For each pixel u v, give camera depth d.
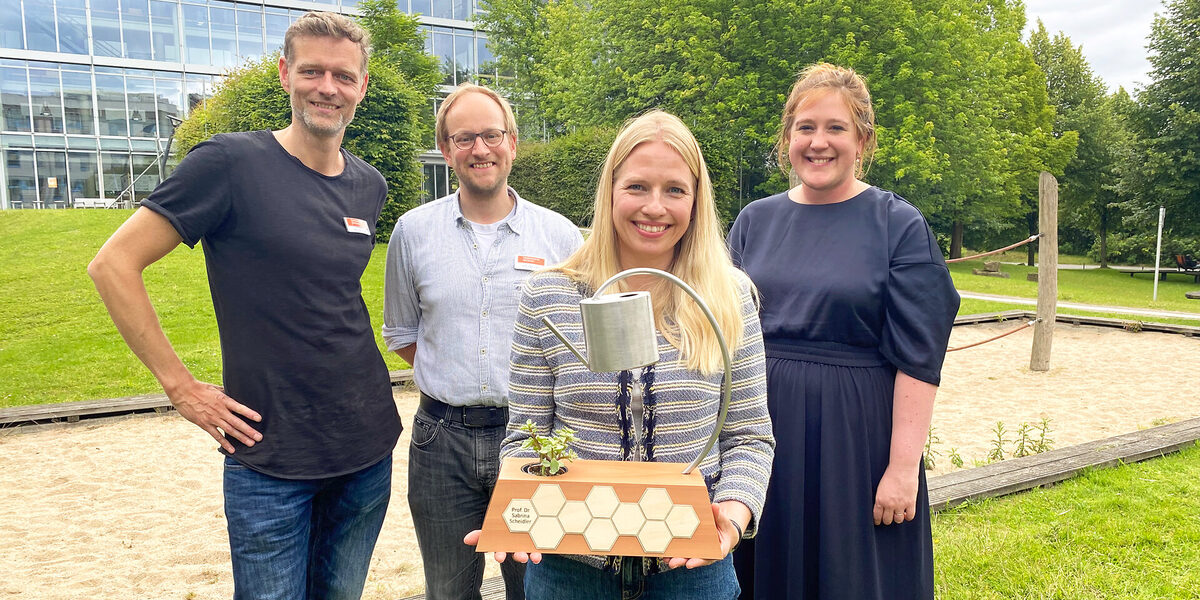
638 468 1.48
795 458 2.13
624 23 23.67
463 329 2.36
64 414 6.31
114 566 3.72
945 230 31.36
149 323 1.94
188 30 28.33
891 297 2.09
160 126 28.38
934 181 21.39
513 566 2.41
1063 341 10.63
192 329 9.36
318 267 2.08
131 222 1.92
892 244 2.13
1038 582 3.12
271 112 17.77
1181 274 25.27
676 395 1.55
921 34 20.33
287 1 29.34
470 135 2.38
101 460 5.42
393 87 19.30
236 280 2.04
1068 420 6.50
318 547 2.36
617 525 1.39
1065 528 3.62
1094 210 33.22
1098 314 12.93
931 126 20.11
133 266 1.91
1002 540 3.49
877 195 2.23
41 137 26.78
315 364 2.09
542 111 30.11
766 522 2.17
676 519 1.39
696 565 1.38
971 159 23.00
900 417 2.08
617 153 1.59
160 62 28.05
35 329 9.35
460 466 2.35
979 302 14.25
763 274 2.29
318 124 2.07
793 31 20.67
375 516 2.37
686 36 22.33
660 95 23.06
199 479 5.03
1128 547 3.42
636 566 1.53
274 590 2.09
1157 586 3.07
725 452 1.65
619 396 1.55
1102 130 32.19
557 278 1.64
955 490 4.03
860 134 2.25
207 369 7.88
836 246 2.19
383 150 18.75
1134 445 4.79
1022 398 7.37
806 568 2.15
